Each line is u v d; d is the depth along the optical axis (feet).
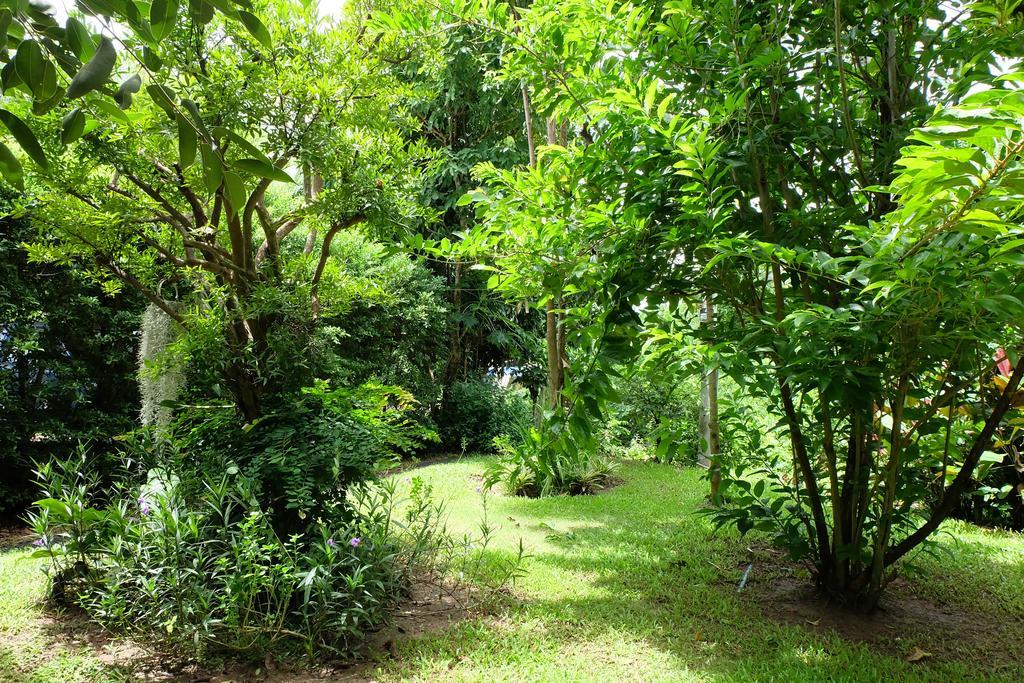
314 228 14.28
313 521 11.87
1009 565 15.03
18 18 3.04
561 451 12.06
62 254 13.01
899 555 11.83
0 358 23.90
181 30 10.50
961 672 9.69
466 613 11.93
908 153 5.34
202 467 11.80
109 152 11.12
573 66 11.94
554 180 12.30
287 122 11.81
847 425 12.32
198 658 9.80
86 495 12.95
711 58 11.30
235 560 10.73
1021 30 9.14
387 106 13.78
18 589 12.60
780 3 10.52
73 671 9.55
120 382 26.81
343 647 10.36
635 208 10.87
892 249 7.64
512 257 12.04
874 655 10.30
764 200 11.35
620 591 13.20
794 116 11.54
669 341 10.59
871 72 12.23
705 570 14.46
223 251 12.78
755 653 10.43
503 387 41.73
